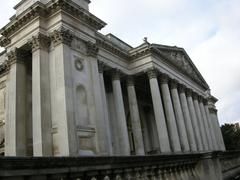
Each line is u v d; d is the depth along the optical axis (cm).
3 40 4447
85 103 3906
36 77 3691
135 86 7138
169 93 6244
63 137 3341
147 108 8094
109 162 1148
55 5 3856
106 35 5953
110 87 6206
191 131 6800
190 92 7688
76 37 4050
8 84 4384
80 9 4112
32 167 809
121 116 5394
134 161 1320
